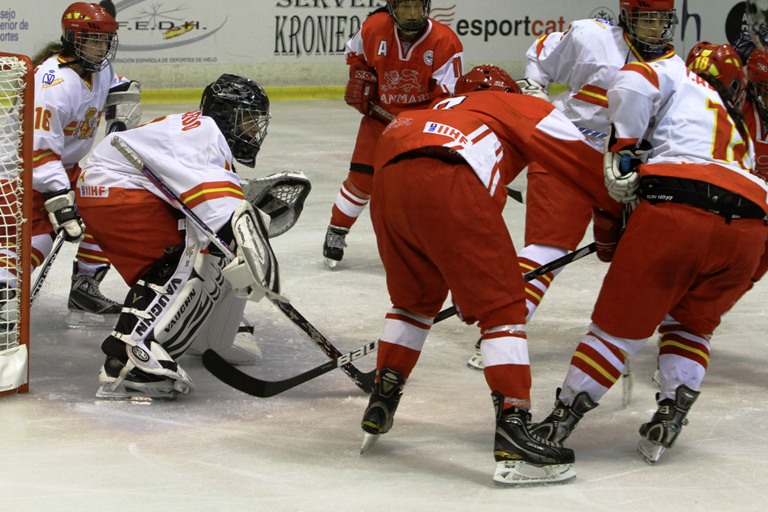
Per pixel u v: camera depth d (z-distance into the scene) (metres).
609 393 7.99
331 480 5.97
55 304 10.32
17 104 7.37
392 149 6.05
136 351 7.29
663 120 6.37
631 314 6.27
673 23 7.54
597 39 8.36
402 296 6.38
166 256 7.50
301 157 19.34
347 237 13.93
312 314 10.11
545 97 8.58
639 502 5.75
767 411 7.55
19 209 7.42
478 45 28.09
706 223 6.08
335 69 27.06
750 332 9.73
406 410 7.42
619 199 6.30
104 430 6.77
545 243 8.36
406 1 11.01
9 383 7.38
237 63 25.84
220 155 7.21
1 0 23.19
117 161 7.49
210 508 5.49
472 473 6.15
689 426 7.20
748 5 22.23
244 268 6.77
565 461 6.00
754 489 6.00
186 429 6.84
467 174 5.87
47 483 5.80
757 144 7.89
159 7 24.70
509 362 5.92
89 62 8.81
